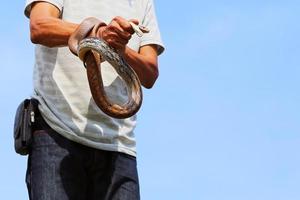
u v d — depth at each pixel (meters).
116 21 4.86
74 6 5.46
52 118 5.27
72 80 5.30
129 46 5.59
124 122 5.46
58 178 5.20
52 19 5.17
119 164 5.35
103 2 5.54
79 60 5.32
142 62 5.41
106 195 5.29
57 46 5.16
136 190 5.39
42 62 5.41
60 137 5.26
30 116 5.33
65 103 5.28
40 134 5.30
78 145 5.27
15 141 5.37
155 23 5.85
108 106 4.96
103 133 5.29
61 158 5.22
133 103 5.01
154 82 5.61
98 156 5.29
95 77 4.93
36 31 5.16
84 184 5.28
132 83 5.04
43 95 5.35
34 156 5.30
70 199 5.20
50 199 5.16
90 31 4.95
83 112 5.28
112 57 4.87
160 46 5.78
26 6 5.38
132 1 5.75
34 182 5.26
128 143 5.45
